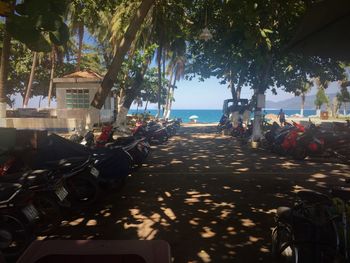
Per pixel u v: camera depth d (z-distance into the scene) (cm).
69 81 2481
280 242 427
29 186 530
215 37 1628
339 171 1041
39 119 2266
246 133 1984
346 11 262
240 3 699
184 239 527
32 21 211
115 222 607
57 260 164
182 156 1364
